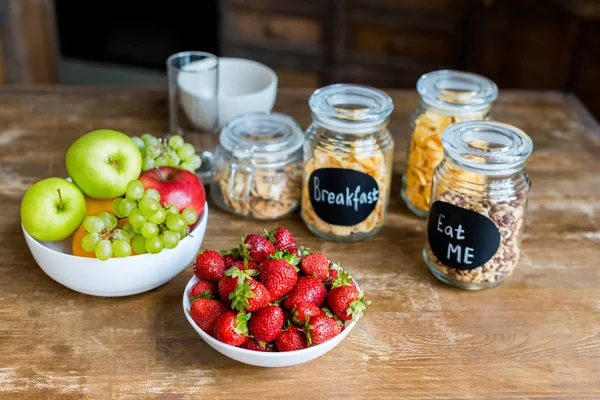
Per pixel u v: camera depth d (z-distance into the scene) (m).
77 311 0.88
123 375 0.79
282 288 0.77
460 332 0.87
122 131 1.29
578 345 0.86
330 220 1.01
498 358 0.83
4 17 2.24
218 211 1.09
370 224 1.03
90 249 0.84
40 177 1.14
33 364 0.80
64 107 1.38
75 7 2.91
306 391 0.78
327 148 0.99
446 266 0.95
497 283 0.95
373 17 2.43
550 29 2.19
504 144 0.91
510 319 0.90
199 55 1.20
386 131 1.03
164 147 1.01
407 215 1.12
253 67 1.33
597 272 0.99
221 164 1.06
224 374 0.80
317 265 0.82
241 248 0.83
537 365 0.83
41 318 0.86
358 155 0.98
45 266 0.88
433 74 1.11
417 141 1.07
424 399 0.77
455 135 0.92
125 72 2.97
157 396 0.76
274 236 0.88
